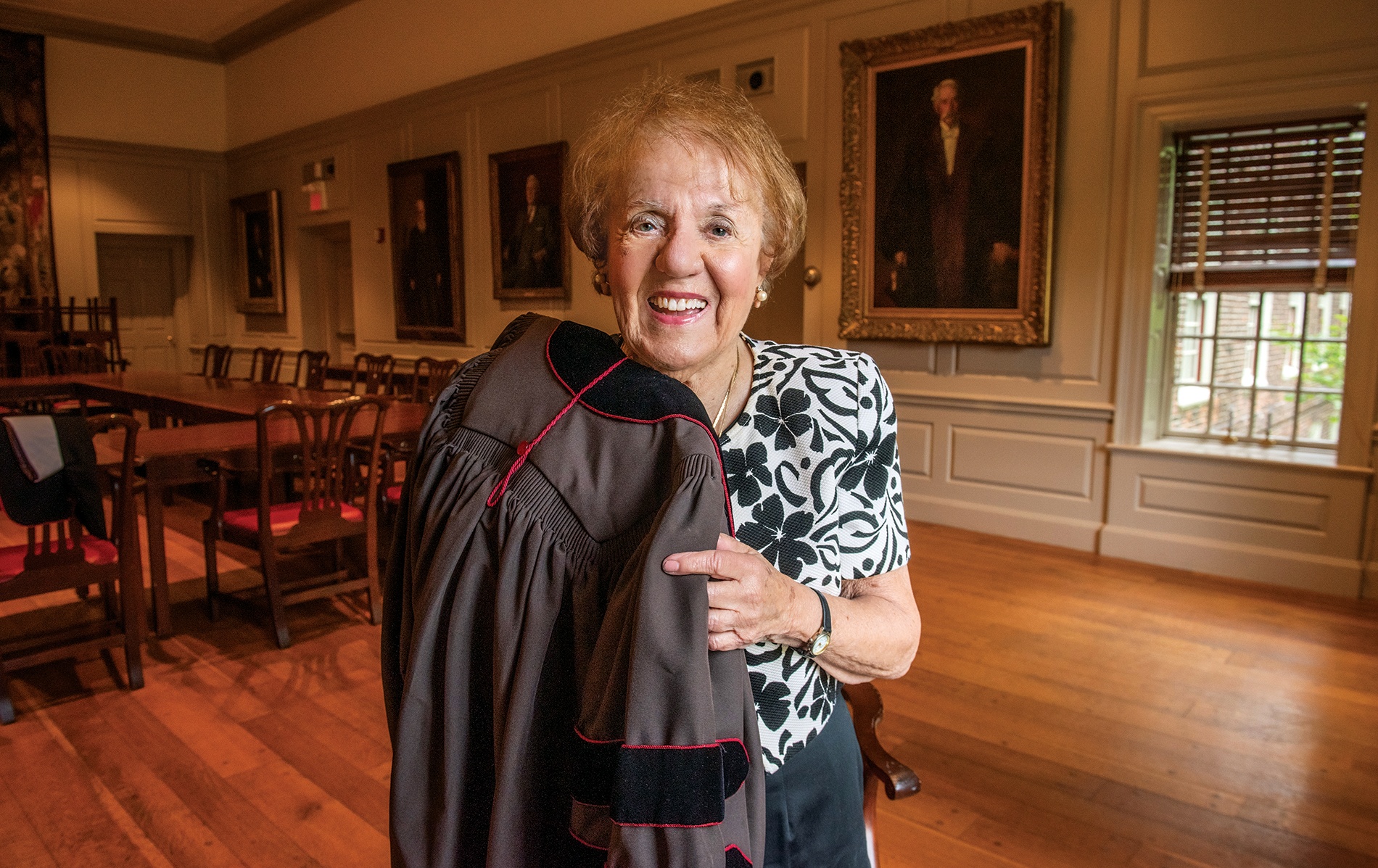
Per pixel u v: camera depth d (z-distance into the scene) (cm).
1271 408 437
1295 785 248
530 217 703
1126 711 291
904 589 99
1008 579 420
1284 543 411
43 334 868
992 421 495
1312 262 409
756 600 77
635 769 68
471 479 85
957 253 484
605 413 82
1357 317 388
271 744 271
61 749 268
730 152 83
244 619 372
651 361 89
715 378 95
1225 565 425
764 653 91
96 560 301
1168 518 442
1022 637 352
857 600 95
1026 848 221
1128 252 440
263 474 334
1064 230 460
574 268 683
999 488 497
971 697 301
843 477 94
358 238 891
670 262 82
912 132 490
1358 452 393
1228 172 427
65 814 235
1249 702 297
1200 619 369
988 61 459
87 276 989
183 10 923
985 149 466
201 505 579
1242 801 240
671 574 72
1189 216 441
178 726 282
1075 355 464
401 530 94
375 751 267
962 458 509
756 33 554
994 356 491
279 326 1027
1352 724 282
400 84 820
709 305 86
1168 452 437
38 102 932
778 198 88
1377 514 388
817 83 530
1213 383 452
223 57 1052
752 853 78
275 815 235
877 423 96
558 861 80
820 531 93
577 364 86
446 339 802
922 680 314
